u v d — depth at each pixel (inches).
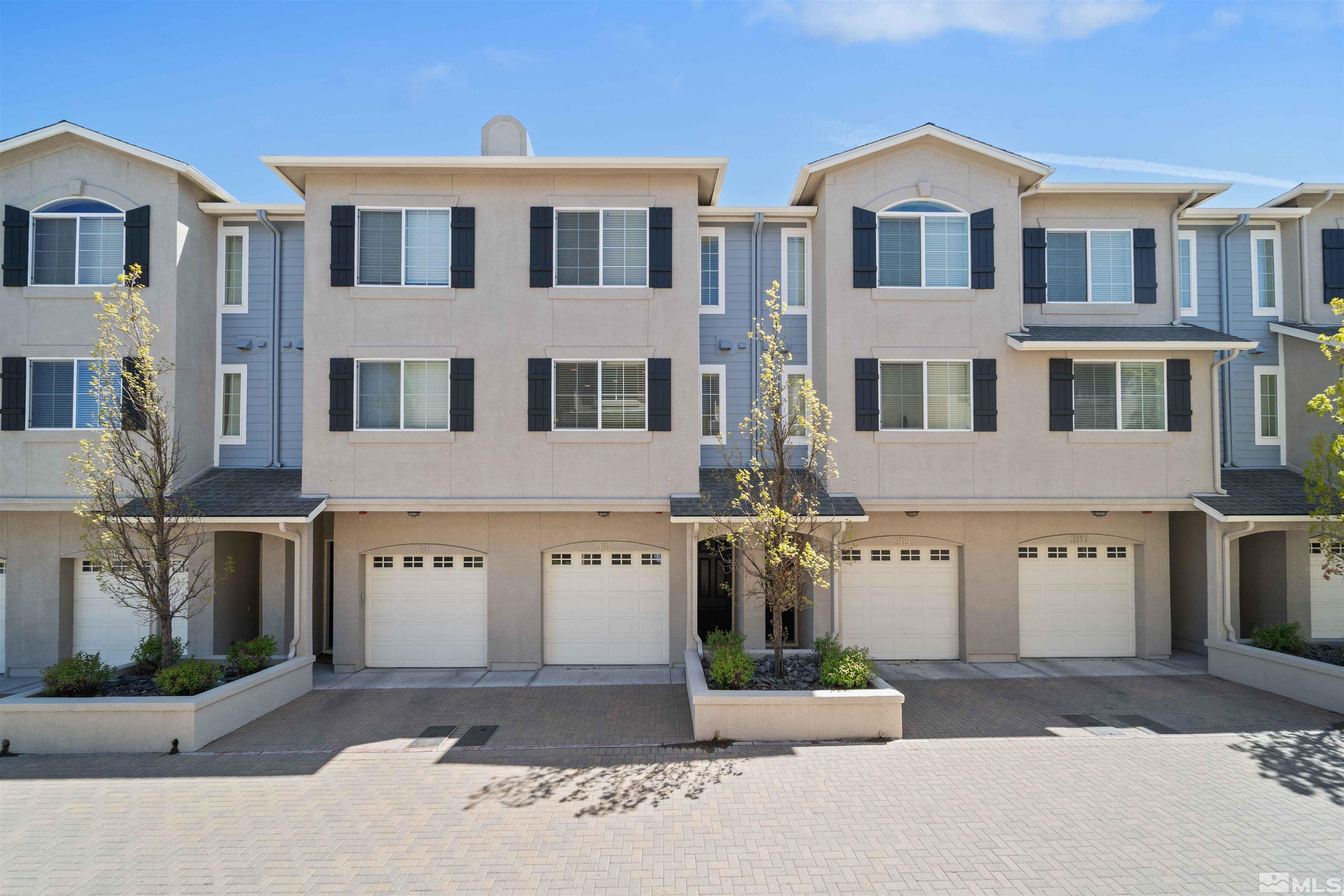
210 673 440.8
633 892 260.4
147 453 551.2
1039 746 402.9
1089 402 569.6
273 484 565.9
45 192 565.0
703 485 559.8
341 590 571.5
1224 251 627.2
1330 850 287.3
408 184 550.6
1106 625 613.0
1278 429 626.5
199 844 296.7
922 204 571.5
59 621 568.7
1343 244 625.6
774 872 273.7
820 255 581.9
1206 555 588.7
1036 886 263.6
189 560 563.8
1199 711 463.8
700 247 590.2
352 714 467.5
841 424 557.6
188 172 566.3
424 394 549.6
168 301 558.3
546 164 540.7
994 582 597.9
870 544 600.1
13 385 560.4
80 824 315.6
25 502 551.2
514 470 544.4
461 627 587.2
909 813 320.2
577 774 366.6
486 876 271.1
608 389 551.5
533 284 548.7
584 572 590.6
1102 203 601.3
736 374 604.4
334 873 273.6
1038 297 589.9
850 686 434.6
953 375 565.9
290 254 615.8
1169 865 276.8
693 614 540.4
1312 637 595.8
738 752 394.6
